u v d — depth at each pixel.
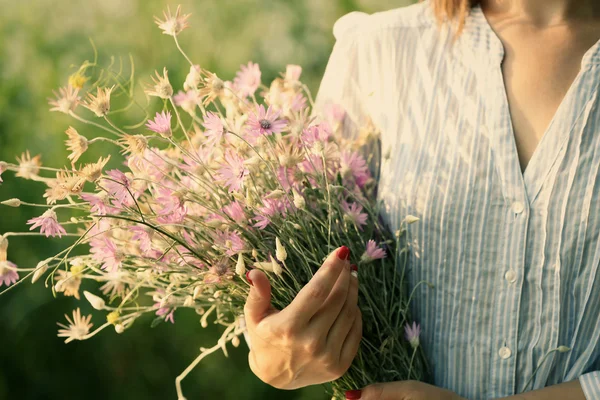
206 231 0.94
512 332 0.95
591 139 0.93
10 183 1.77
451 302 0.98
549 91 0.96
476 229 0.96
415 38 1.04
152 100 1.68
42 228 0.91
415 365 1.00
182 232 0.93
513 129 0.96
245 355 1.81
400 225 1.00
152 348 1.80
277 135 0.96
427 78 1.02
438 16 1.02
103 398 1.81
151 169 0.96
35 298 1.72
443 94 1.00
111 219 0.94
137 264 0.97
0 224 1.75
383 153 1.04
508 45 0.99
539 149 0.94
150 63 1.85
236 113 1.01
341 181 1.01
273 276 0.94
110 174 0.90
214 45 1.89
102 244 0.94
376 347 0.99
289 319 0.88
